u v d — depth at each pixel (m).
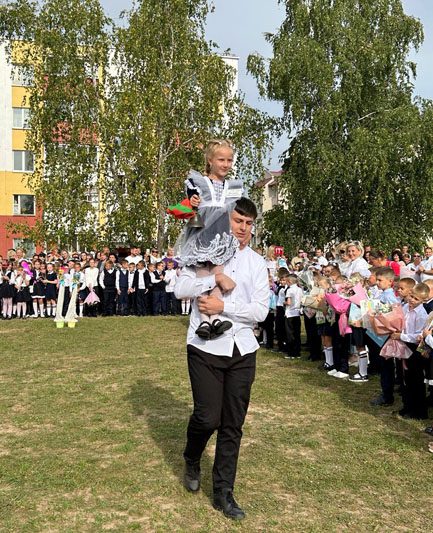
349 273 8.71
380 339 6.84
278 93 25.47
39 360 9.73
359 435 5.59
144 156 22.17
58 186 22.81
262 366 9.27
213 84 24.06
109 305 18.56
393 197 24.23
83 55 23.91
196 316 3.96
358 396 7.17
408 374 6.19
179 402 6.77
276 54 25.86
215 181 4.01
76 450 5.15
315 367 9.18
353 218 25.81
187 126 24.14
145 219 22.34
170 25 23.78
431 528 3.75
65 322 15.34
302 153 25.09
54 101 23.23
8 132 36.25
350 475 4.60
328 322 8.76
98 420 6.04
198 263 3.92
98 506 4.00
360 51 25.08
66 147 23.75
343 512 3.96
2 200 36.28
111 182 23.77
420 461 4.91
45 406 6.64
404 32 26.52
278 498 4.17
